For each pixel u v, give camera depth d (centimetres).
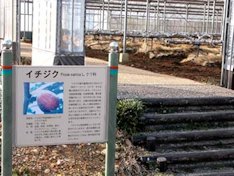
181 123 324
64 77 187
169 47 1022
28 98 183
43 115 186
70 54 386
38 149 262
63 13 379
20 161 247
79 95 190
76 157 260
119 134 292
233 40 494
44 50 411
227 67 500
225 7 516
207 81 530
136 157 274
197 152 289
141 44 1109
